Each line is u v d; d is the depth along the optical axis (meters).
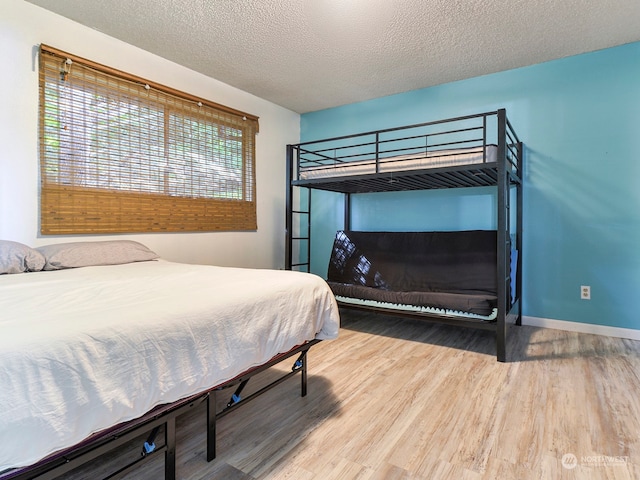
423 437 1.48
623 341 2.71
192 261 3.26
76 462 0.90
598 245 2.89
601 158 2.86
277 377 2.12
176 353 1.08
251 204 3.85
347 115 4.17
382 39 2.68
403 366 2.27
